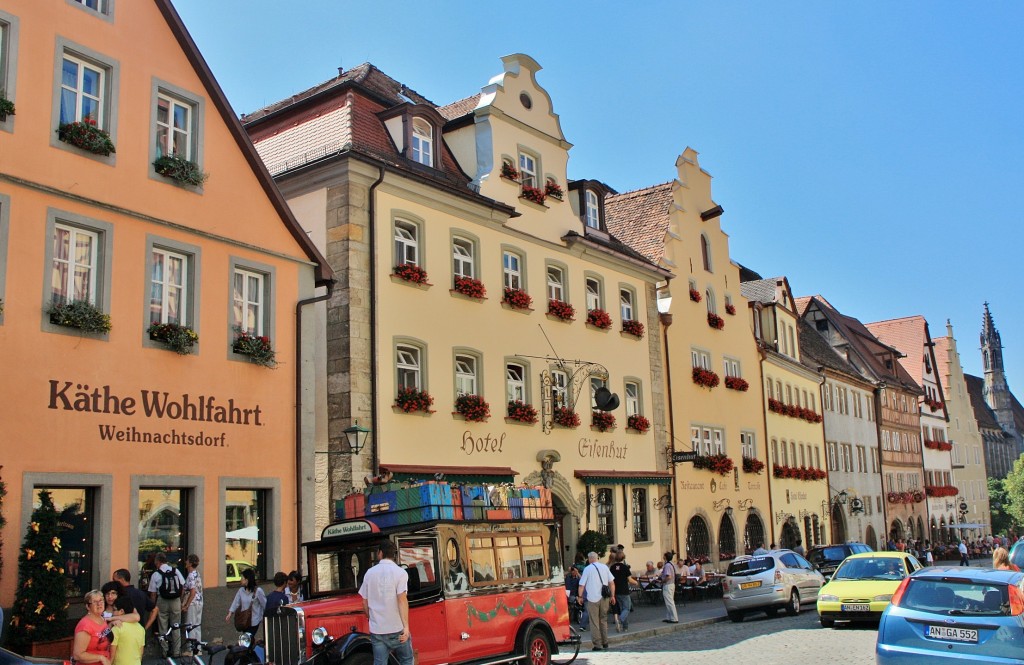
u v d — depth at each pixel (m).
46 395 15.45
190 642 13.14
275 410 19.28
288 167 23.45
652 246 36.66
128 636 11.03
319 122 24.52
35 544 14.62
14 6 15.94
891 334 78.50
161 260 17.75
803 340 56.28
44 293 15.65
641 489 32.06
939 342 84.50
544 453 27.16
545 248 28.94
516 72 28.72
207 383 18.02
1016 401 149.75
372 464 21.80
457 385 24.94
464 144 27.84
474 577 13.98
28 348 15.31
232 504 18.28
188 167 18.08
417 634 13.10
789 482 44.44
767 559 25.92
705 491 35.84
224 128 19.27
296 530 19.25
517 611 14.74
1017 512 91.38
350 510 14.35
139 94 17.73
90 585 15.83
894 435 65.88
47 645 14.38
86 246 16.61
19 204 15.49
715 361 38.50
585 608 22.48
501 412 26.06
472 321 25.53
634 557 30.83
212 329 18.28
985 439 109.81
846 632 20.41
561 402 28.75
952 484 78.31
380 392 22.38
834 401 54.75
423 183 24.16
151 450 16.86
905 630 12.03
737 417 39.66
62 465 15.52
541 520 16.08
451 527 13.73
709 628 23.64
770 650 17.81
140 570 16.56
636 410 32.56
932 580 12.40
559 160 30.39
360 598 12.89
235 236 19.03
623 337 32.12
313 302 20.28
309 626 12.06
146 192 17.53
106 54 17.28
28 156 15.76
